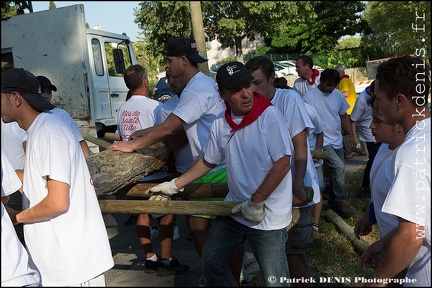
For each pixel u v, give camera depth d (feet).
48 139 7.85
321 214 17.13
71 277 8.11
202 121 11.32
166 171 13.43
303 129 10.27
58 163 7.80
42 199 8.00
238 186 8.87
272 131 8.36
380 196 7.89
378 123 7.52
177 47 11.42
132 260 13.92
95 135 24.89
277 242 8.73
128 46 32.27
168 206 9.26
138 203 9.53
